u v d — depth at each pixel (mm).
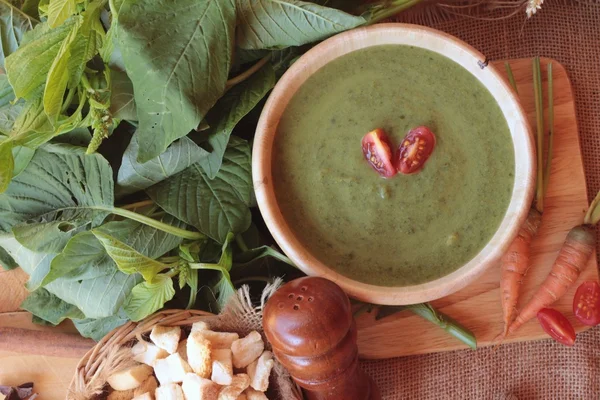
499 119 452
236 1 436
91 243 459
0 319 510
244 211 472
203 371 458
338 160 454
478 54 446
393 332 500
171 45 420
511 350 515
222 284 482
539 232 504
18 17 458
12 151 448
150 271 449
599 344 516
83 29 415
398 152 450
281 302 403
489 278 500
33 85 417
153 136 424
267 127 448
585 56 547
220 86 430
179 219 476
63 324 513
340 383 428
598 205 488
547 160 503
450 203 449
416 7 550
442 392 514
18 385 502
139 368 468
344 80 458
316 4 443
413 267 446
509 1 548
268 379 468
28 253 480
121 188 465
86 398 457
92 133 462
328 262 448
